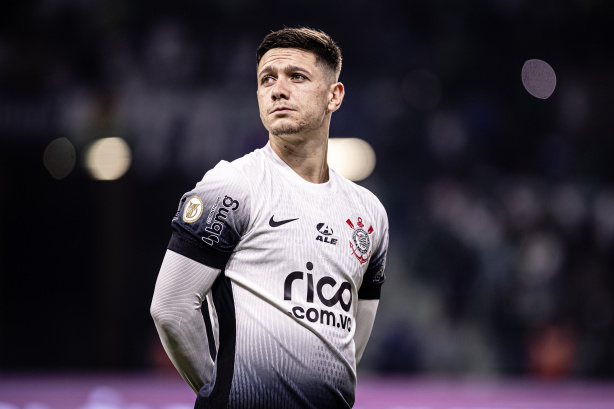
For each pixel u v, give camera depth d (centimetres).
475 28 4231
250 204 870
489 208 3909
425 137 4038
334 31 4172
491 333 3556
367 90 4097
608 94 4200
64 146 3866
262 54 935
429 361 3519
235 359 850
